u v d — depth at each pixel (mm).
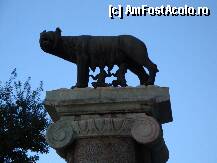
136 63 7879
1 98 19531
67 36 8055
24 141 19062
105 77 7723
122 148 6895
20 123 19125
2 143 18531
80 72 7691
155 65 7664
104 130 6980
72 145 7160
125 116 7070
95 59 7777
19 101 19641
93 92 7188
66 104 7168
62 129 7066
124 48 7727
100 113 7152
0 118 19000
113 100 7090
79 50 7820
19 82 20219
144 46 7789
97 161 6832
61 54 8070
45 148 19344
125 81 7648
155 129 6875
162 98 7113
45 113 19922
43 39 7969
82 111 7164
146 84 7559
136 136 6887
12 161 18641
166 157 7949
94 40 7855
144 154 7145
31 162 18859
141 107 7086
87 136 7008
